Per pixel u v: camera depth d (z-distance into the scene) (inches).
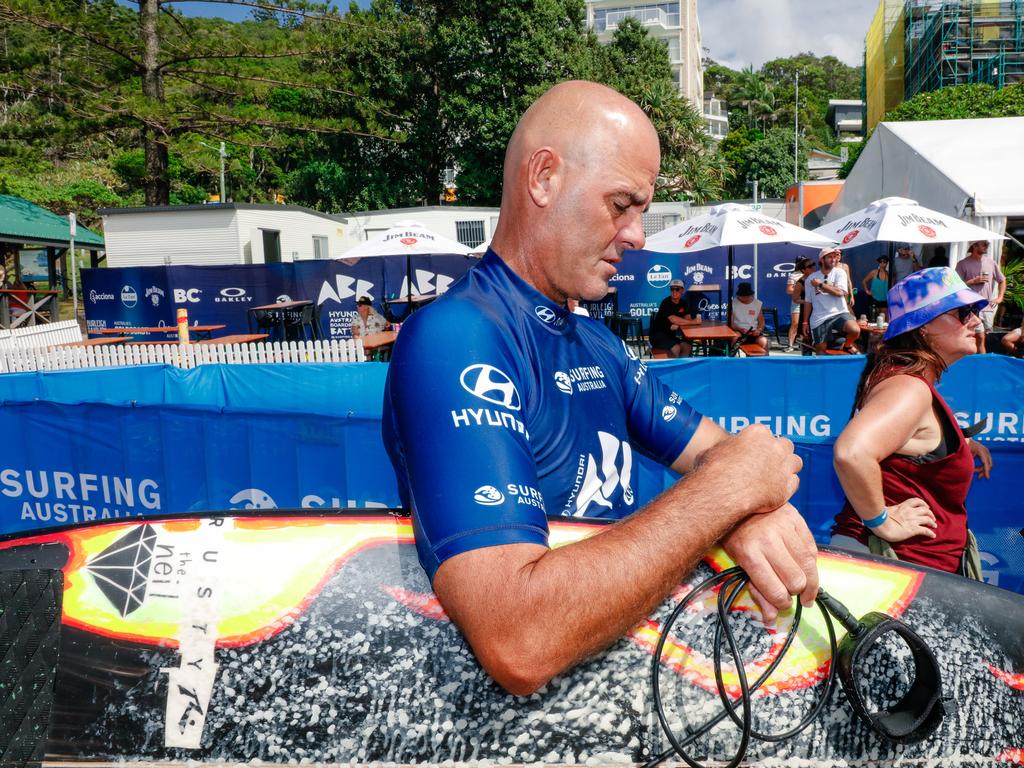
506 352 39.9
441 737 35.0
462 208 911.0
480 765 34.6
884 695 36.0
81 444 170.9
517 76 1354.6
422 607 36.4
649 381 54.1
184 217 733.3
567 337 46.5
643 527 32.9
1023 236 460.1
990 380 195.3
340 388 223.1
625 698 35.1
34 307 770.8
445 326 38.2
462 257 647.8
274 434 164.6
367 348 445.7
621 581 31.1
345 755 35.2
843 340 425.4
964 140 475.8
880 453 78.6
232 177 2074.3
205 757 35.8
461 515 32.3
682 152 1669.5
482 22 1341.0
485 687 35.1
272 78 878.4
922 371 81.5
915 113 1103.6
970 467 83.4
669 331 460.4
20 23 755.4
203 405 165.6
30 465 173.9
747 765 35.1
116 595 38.0
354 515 39.4
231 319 634.8
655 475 158.4
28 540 40.4
